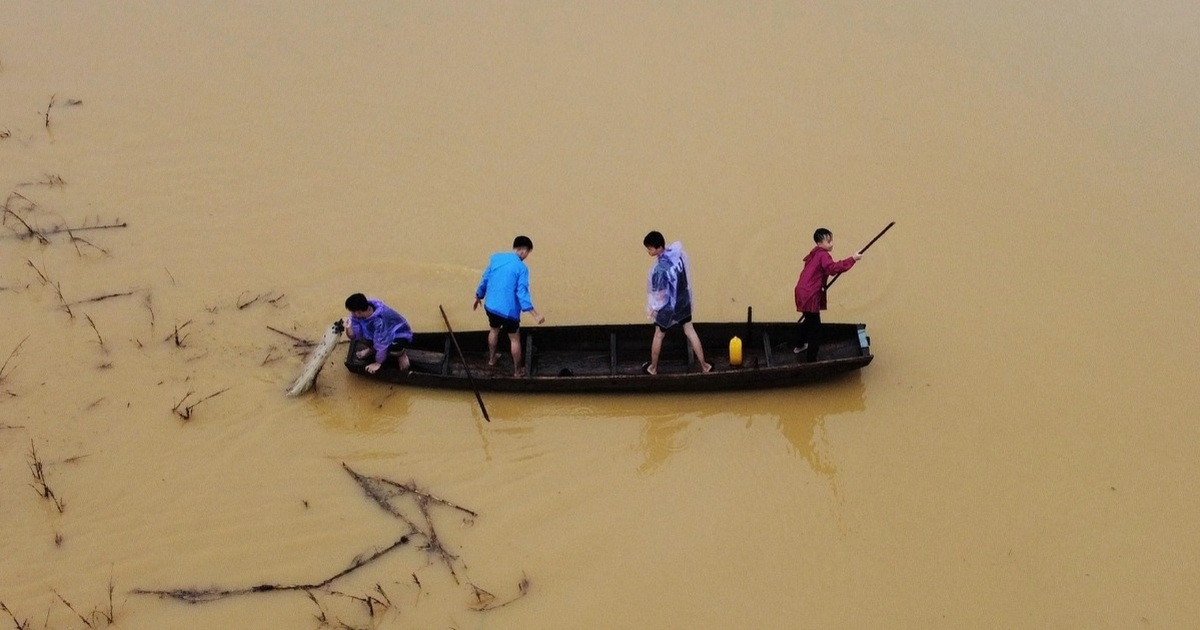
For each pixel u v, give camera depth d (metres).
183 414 9.02
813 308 8.96
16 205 11.24
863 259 10.96
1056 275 10.77
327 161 12.12
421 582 7.88
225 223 11.23
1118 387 9.56
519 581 7.93
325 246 11.03
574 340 9.77
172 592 7.70
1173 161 12.25
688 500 8.63
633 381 9.20
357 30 14.34
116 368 9.45
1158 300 10.48
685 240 11.21
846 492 8.70
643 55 13.93
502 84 13.38
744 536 8.34
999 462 8.91
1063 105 13.14
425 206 11.59
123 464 8.61
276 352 9.75
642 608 7.79
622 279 10.75
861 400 9.48
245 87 13.20
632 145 12.48
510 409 9.34
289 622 7.57
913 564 8.12
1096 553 8.18
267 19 14.52
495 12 14.77
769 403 9.45
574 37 14.29
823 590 7.95
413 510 8.43
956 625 7.71
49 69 13.33
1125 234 11.27
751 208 11.63
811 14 14.85
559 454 8.98
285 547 8.07
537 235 11.26
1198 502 8.55
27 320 9.91
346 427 9.12
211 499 8.40
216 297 10.32
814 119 12.91
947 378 9.68
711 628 7.67
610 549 8.21
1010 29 14.57
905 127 12.80
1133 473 8.80
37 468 8.46
